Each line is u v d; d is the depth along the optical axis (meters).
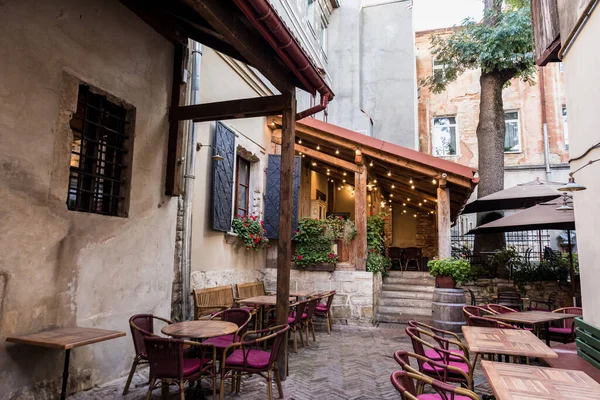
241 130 7.77
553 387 2.17
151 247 4.75
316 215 11.57
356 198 8.45
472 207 10.05
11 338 2.98
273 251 8.85
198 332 3.49
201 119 5.16
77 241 3.74
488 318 4.34
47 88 3.46
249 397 3.81
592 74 3.45
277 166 8.76
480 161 11.23
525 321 4.48
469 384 2.88
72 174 3.98
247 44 3.73
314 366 5.01
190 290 5.68
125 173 4.44
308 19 12.03
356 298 8.09
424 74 16.48
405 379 2.31
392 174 9.68
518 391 2.10
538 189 8.54
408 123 14.56
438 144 16.09
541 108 14.77
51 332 3.21
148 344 3.12
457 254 12.43
